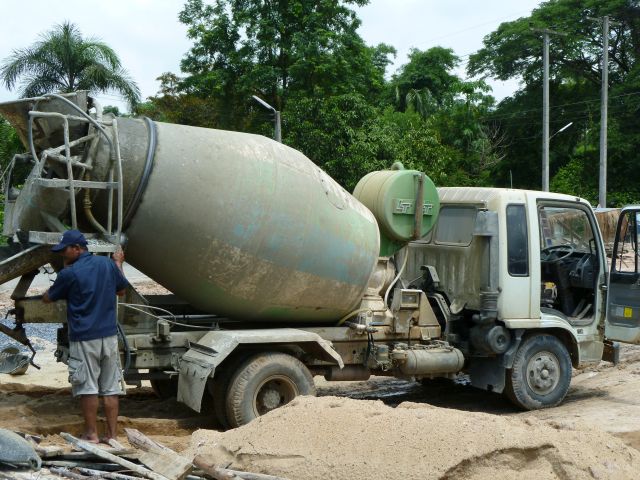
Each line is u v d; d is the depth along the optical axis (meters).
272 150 7.04
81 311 5.70
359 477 4.58
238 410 6.55
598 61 43.62
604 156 29.70
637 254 8.55
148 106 35.44
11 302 15.90
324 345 7.01
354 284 7.38
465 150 44.44
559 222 8.85
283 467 4.83
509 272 8.05
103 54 28.44
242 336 6.62
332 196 7.24
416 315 7.96
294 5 29.56
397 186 7.84
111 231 6.43
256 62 30.69
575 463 4.68
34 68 28.19
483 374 8.38
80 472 4.85
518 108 44.56
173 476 4.74
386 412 5.22
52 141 6.60
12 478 4.58
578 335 8.62
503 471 4.58
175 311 7.74
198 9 31.39
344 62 29.48
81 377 5.67
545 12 42.25
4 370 6.81
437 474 4.43
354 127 23.94
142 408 7.85
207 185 6.58
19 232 6.51
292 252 6.90
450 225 8.52
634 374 9.91
